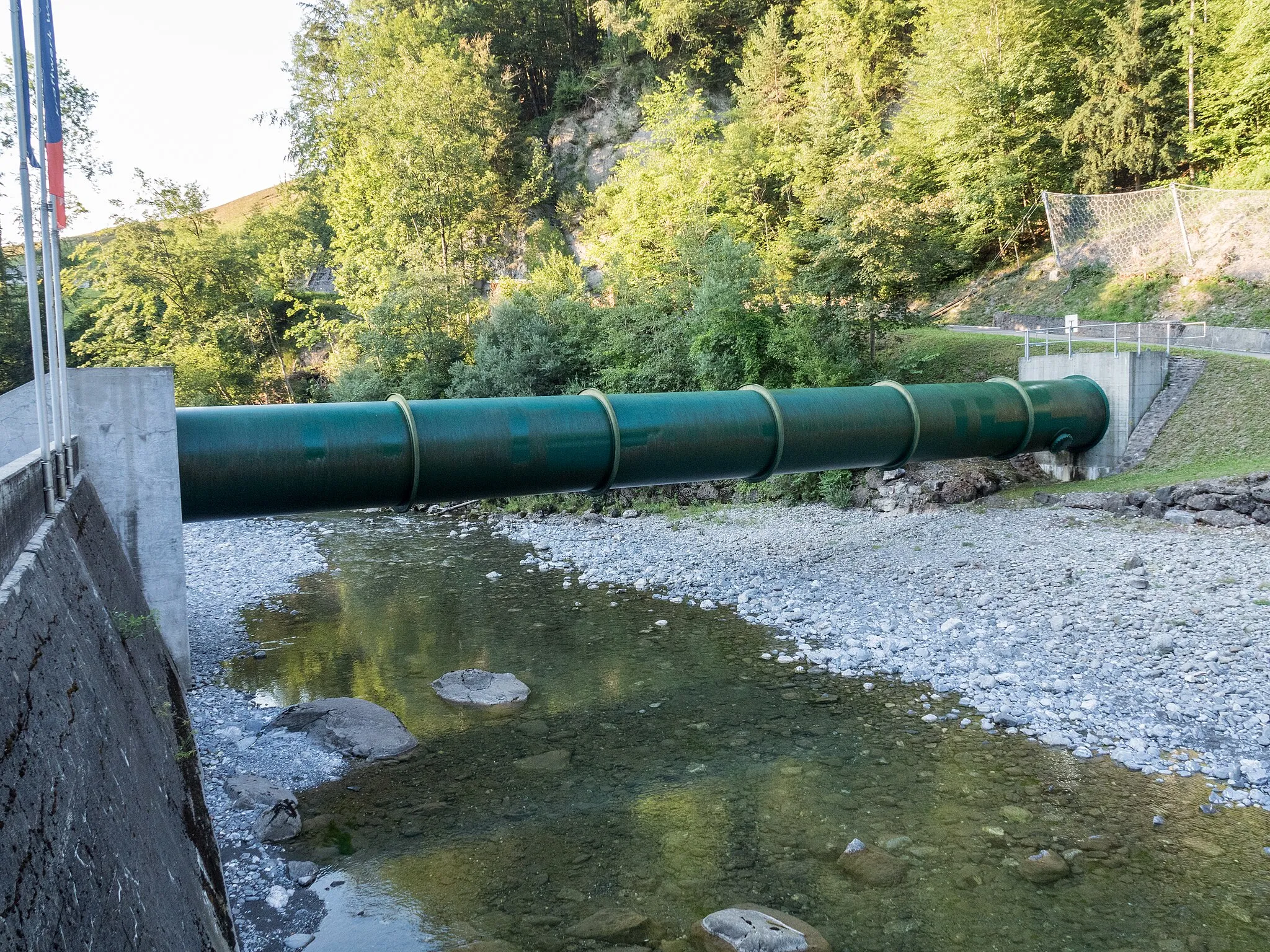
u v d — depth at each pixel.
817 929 6.74
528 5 67.88
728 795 9.06
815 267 27.19
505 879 7.57
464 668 13.48
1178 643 12.34
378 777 9.66
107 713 4.92
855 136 39.97
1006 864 7.59
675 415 16.67
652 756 10.09
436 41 60.56
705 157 46.00
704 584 18.09
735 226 43.84
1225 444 20.53
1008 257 46.66
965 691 11.65
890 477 23.70
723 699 11.79
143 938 3.72
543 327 34.03
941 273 28.30
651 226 43.03
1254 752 9.45
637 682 12.60
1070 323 24.91
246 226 64.94
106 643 6.05
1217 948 6.40
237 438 13.26
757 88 53.12
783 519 23.94
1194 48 40.66
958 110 44.44
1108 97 42.19
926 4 50.91
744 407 17.50
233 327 52.97
